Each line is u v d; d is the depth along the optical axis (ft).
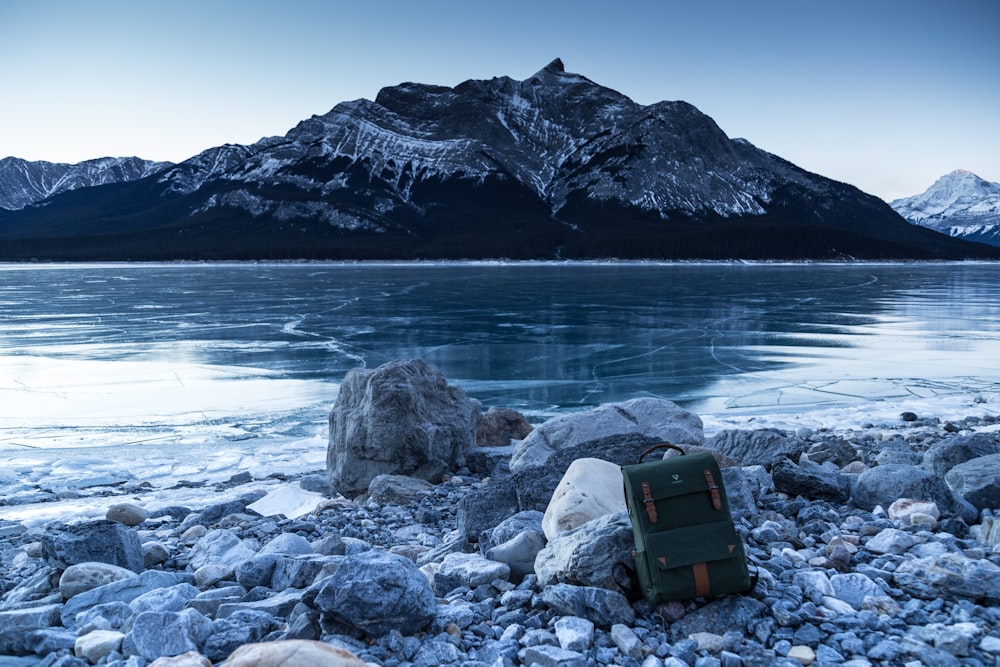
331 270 494.59
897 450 31.60
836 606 14.24
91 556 18.94
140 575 17.94
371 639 13.79
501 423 44.80
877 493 21.70
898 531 17.62
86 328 140.56
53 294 245.86
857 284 300.20
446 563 17.87
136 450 51.24
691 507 14.53
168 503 32.78
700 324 141.69
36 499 35.22
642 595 14.85
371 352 106.01
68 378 85.66
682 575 14.03
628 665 12.56
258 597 16.75
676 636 13.58
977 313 165.37
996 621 13.34
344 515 27.68
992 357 97.30
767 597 14.43
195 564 20.76
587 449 24.00
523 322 146.92
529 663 12.56
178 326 143.54
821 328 134.31
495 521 22.34
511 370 88.38
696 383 78.69
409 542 23.25
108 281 339.77
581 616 14.15
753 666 12.29
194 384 81.41
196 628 13.74
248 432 58.44
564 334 126.00
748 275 395.75
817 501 22.40
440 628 14.20
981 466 22.36
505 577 17.03
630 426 33.09
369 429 33.81
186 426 60.75
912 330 130.62
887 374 83.61
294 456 47.67
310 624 13.96
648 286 280.31
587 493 18.10
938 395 70.38
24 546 24.22
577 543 15.55
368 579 14.01
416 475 34.30
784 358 97.14
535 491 22.41
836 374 83.97
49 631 14.46
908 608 14.01
